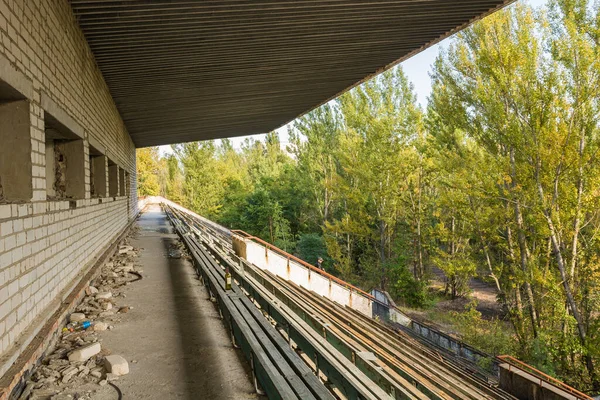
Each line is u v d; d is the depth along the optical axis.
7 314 3.32
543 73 15.43
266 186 44.59
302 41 9.10
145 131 19.31
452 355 14.38
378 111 29.03
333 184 33.06
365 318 11.58
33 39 4.16
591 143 15.37
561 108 15.31
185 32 7.80
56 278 4.90
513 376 9.68
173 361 4.15
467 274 23.16
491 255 25.23
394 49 10.12
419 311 24.98
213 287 6.33
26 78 3.89
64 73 5.55
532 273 16.12
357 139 31.19
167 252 12.05
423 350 10.05
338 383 3.43
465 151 21.12
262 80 12.08
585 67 14.48
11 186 3.93
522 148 16.50
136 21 6.91
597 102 14.80
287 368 3.09
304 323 4.54
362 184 30.59
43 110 4.46
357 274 32.62
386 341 7.66
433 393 4.55
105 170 9.91
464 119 19.44
